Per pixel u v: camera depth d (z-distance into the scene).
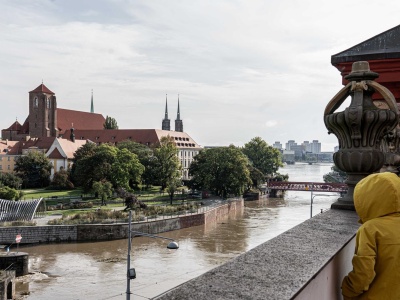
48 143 157.00
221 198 118.50
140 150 132.00
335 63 10.55
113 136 174.25
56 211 87.31
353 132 6.73
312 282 3.38
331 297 4.04
